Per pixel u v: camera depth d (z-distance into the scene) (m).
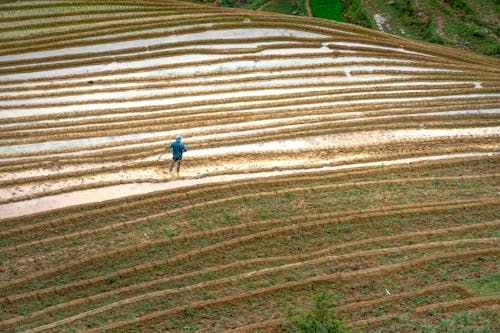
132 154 22.92
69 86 28.02
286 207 19.47
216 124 25.02
